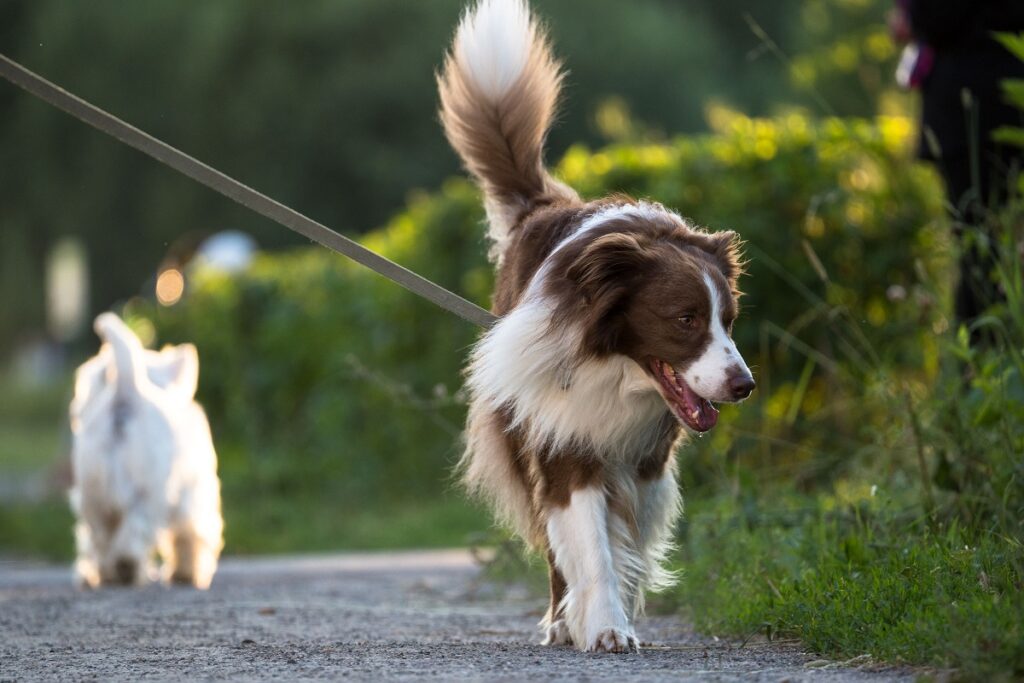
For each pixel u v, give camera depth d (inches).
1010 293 351.3
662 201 610.5
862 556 317.7
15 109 2128.4
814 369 585.9
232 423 966.4
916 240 564.7
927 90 426.3
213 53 1951.3
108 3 2018.9
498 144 364.2
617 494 308.7
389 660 279.1
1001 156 415.8
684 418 292.0
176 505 532.7
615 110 813.9
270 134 1966.0
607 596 297.1
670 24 1983.3
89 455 507.8
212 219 2015.3
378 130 1973.4
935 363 438.6
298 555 705.0
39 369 2431.1
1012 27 410.6
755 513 375.2
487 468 320.5
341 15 1955.0
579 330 294.0
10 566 687.1
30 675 267.1
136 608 403.2
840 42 1039.0
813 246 590.2
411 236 800.3
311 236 311.7
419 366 789.2
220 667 271.6
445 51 380.8
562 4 1892.2
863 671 253.6
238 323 961.5
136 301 1148.5
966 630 247.8
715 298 290.7
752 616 313.3
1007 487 317.1
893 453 380.2
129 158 2049.7
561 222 320.2
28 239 2208.4
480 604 416.2
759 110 1910.7
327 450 846.5
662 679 247.3
